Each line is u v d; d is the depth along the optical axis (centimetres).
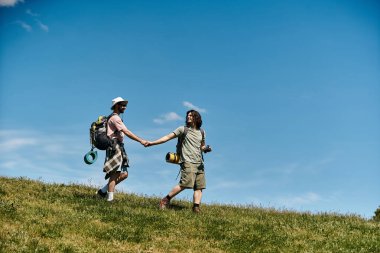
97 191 1703
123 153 1573
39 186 1781
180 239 1259
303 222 1507
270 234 1329
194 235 1297
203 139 1600
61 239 1174
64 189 1803
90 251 1119
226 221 1433
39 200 1498
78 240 1181
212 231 1325
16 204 1392
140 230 1286
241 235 1309
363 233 1396
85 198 1584
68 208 1424
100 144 1530
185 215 1460
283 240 1288
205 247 1222
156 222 1355
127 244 1196
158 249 1188
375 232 1405
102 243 1185
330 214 1761
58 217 1322
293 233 1356
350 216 1739
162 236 1271
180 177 1559
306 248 1236
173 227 1337
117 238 1223
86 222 1306
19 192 1608
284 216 1650
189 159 1553
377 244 1271
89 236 1225
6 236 1120
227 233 1318
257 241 1266
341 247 1248
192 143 1562
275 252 1202
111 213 1395
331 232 1391
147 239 1238
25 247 1074
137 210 1488
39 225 1238
